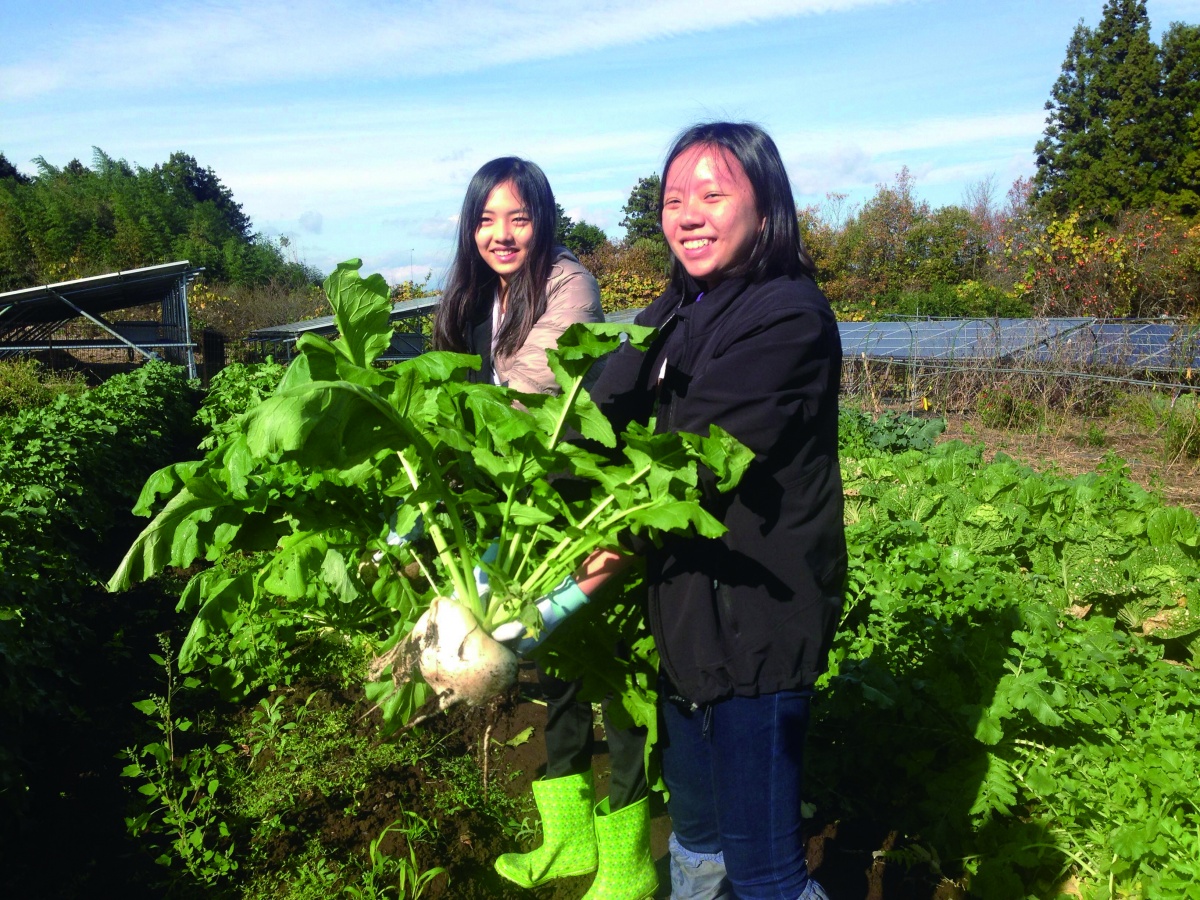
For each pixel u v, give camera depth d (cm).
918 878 290
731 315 200
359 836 320
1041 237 2094
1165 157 3325
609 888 261
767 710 198
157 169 5456
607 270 3469
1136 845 255
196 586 230
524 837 321
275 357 2945
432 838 315
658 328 220
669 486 194
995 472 631
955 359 1431
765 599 195
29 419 820
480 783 346
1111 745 301
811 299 193
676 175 206
